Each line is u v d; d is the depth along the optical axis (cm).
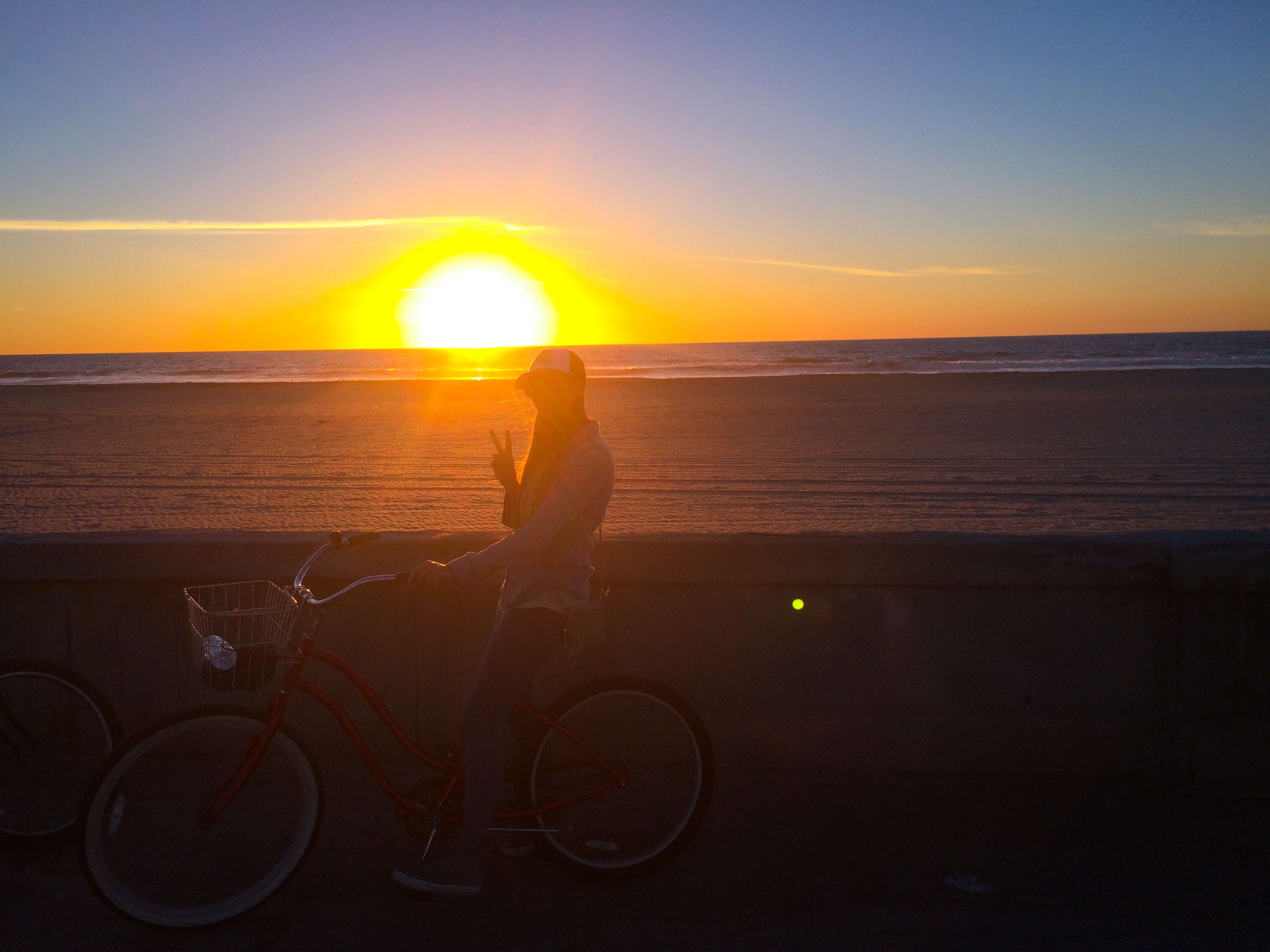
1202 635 375
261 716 304
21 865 329
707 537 395
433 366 7356
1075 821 361
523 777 324
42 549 391
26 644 397
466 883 295
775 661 392
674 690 388
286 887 312
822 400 2861
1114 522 1015
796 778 391
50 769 354
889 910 301
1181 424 2036
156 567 392
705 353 11238
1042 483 1298
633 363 7188
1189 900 307
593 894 312
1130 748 383
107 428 2269
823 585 387
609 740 376
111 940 286
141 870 314
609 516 1078
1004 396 2842
